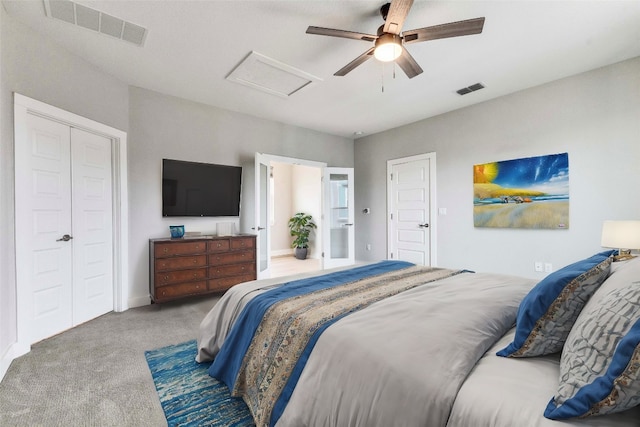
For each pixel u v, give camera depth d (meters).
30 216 2.39
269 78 3.28
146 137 3.54
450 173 4.35
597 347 0.76
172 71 3.12
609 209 3.04
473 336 1.11
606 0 2.10
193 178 3.87
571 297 1.00
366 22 2.37
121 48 2.69
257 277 4.02
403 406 0.89
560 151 3.34
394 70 2.97
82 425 1.50
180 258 3.39
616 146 2.99
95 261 3.05
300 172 7.82
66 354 2.24
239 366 1.58
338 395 1.04
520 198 3.64
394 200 5.15
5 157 2.17
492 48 2.70
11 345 2.16
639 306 0.74
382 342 1.07
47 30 2.42
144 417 1.55
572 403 0.70
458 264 4.26
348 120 4.75
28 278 2.33
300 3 2.14
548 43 2.63
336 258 5.55
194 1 2.12
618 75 2.97
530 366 0.97
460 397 0.84
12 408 1.62
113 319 3.01
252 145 4.50
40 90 2.45
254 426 1.48
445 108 4.22
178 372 1.96
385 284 1.91
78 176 2.87
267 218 4.66
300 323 1.34
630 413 0.72
